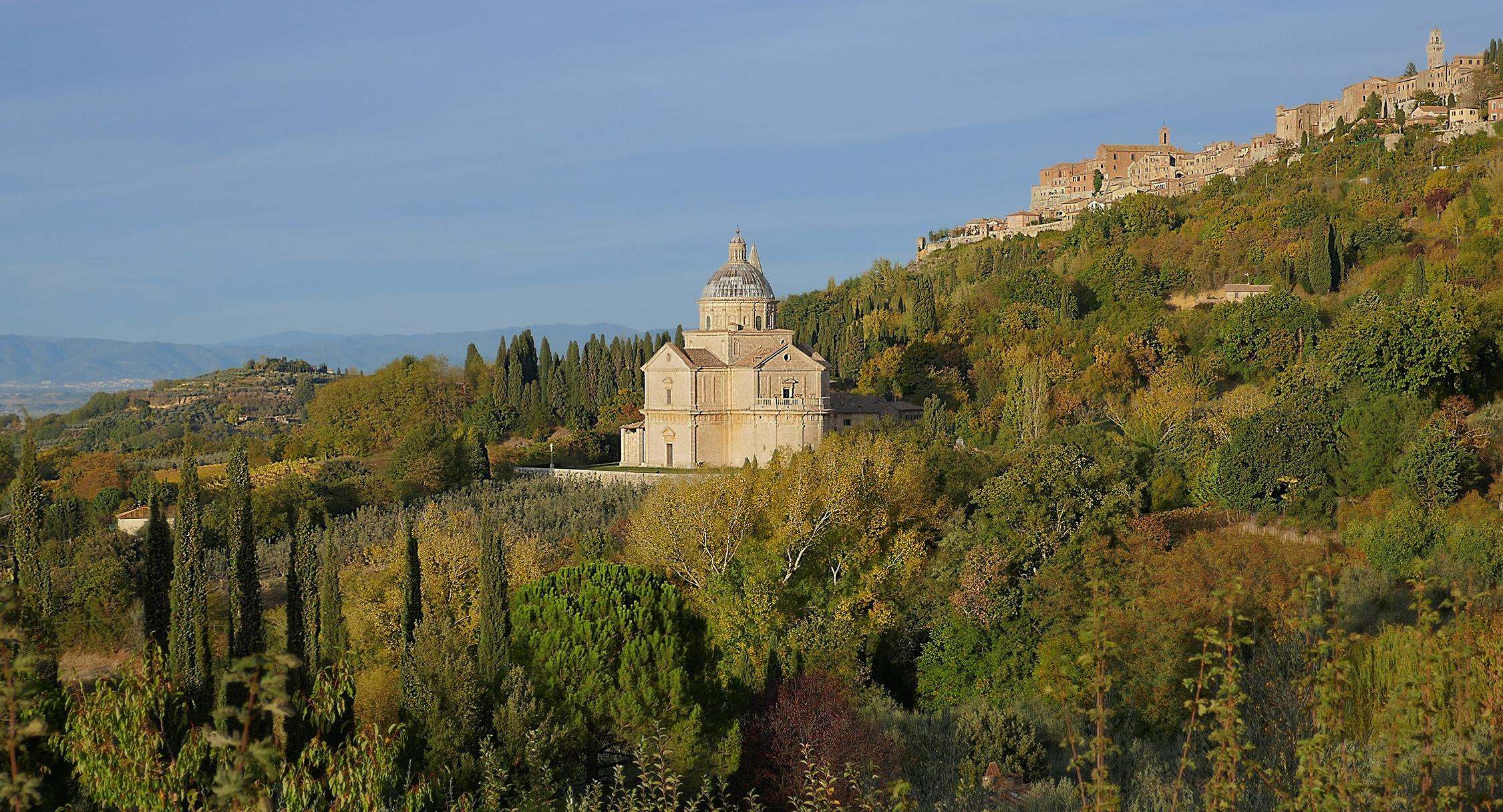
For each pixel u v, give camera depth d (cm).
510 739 5719
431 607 8894
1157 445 12925
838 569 9288
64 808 3688
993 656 8200
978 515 9369
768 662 7638
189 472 9012
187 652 6325
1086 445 11975
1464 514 9038
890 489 10194
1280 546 8519
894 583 9144
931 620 8788
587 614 6538
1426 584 3541
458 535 9700
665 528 9388
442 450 15975
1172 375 17000
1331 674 3397
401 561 9200
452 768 5650
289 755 5912
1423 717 3256
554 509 13538
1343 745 3180
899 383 19688
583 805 4472
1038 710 7444
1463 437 10619
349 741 3950
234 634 6900
